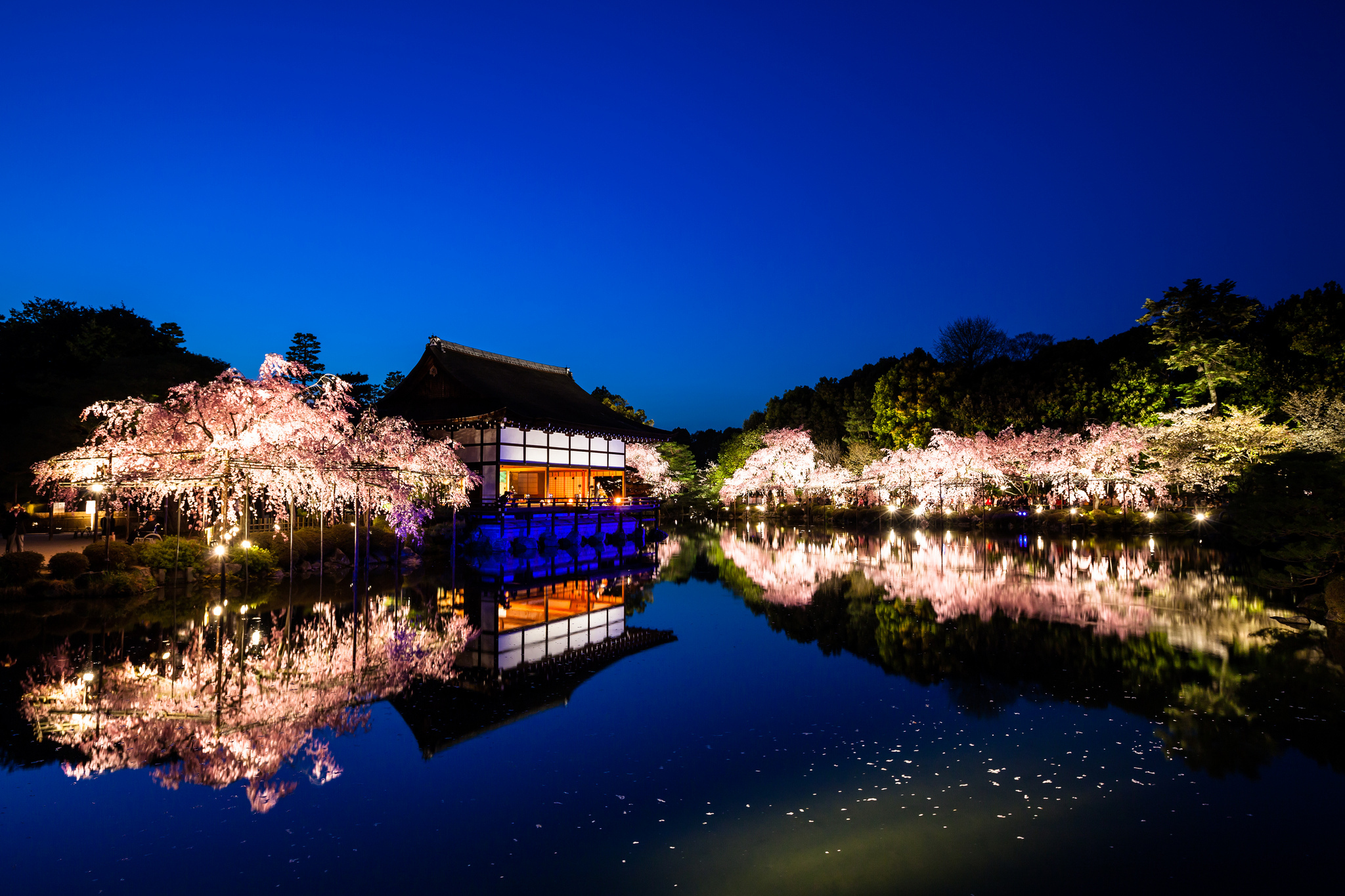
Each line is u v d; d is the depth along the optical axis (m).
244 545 26.11
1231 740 10.67
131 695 12.95
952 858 7.47
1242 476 21.91
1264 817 8.31
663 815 8.52
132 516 32.50
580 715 12.24
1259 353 42.41
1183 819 8.28
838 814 8.52
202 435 24.44
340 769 9.91
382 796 9.05
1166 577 27.30
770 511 76.94
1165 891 6.83
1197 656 15.50
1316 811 8.41
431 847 7.79
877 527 61.59
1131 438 46.22
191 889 6.97
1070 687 13.50
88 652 15.92
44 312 51.34
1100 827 8.11
